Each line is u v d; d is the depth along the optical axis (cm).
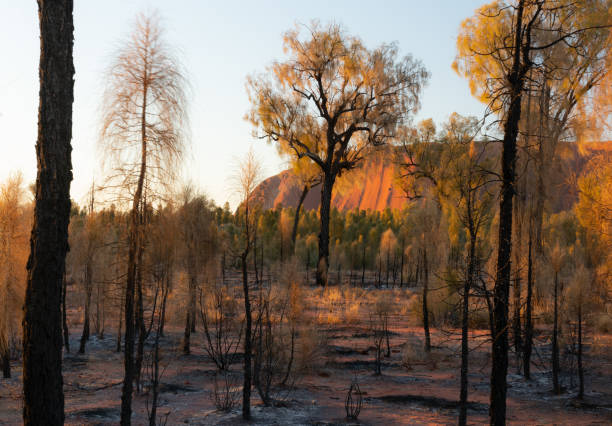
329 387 1147
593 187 1159
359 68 3959
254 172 919
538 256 1227
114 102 746
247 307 894
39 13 605
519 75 789
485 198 817
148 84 751
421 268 1702
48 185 587
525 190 1112
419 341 1706
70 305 2628
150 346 1636
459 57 1370
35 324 571
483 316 1809
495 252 977
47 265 581
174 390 1091
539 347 1544
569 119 1285
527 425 848
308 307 1318
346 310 2405
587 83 1158
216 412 905
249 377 883
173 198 773
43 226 583
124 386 726
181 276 1447
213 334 1758
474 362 1431
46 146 590
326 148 4428
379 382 1209
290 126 4053
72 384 1138
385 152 3966
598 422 862
